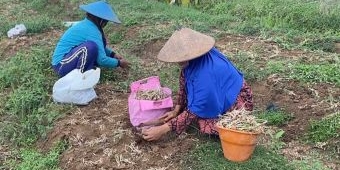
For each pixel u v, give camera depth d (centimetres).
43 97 565
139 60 693
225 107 441
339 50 719
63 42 577
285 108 536
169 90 498
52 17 979
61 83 537
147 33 782
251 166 425
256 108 542
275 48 699
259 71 611
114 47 766
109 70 630
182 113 446
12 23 865
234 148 421
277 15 908
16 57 672
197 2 1041
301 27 870
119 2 1016
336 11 877
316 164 444
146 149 467
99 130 498
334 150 476
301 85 571
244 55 667
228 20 870
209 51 432
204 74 425
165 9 970
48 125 522
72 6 1013
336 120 496
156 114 474
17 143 515
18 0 1098
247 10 948
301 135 498
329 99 536
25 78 611
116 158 459
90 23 576
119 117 518
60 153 484
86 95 545
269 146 466
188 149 461
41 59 645
